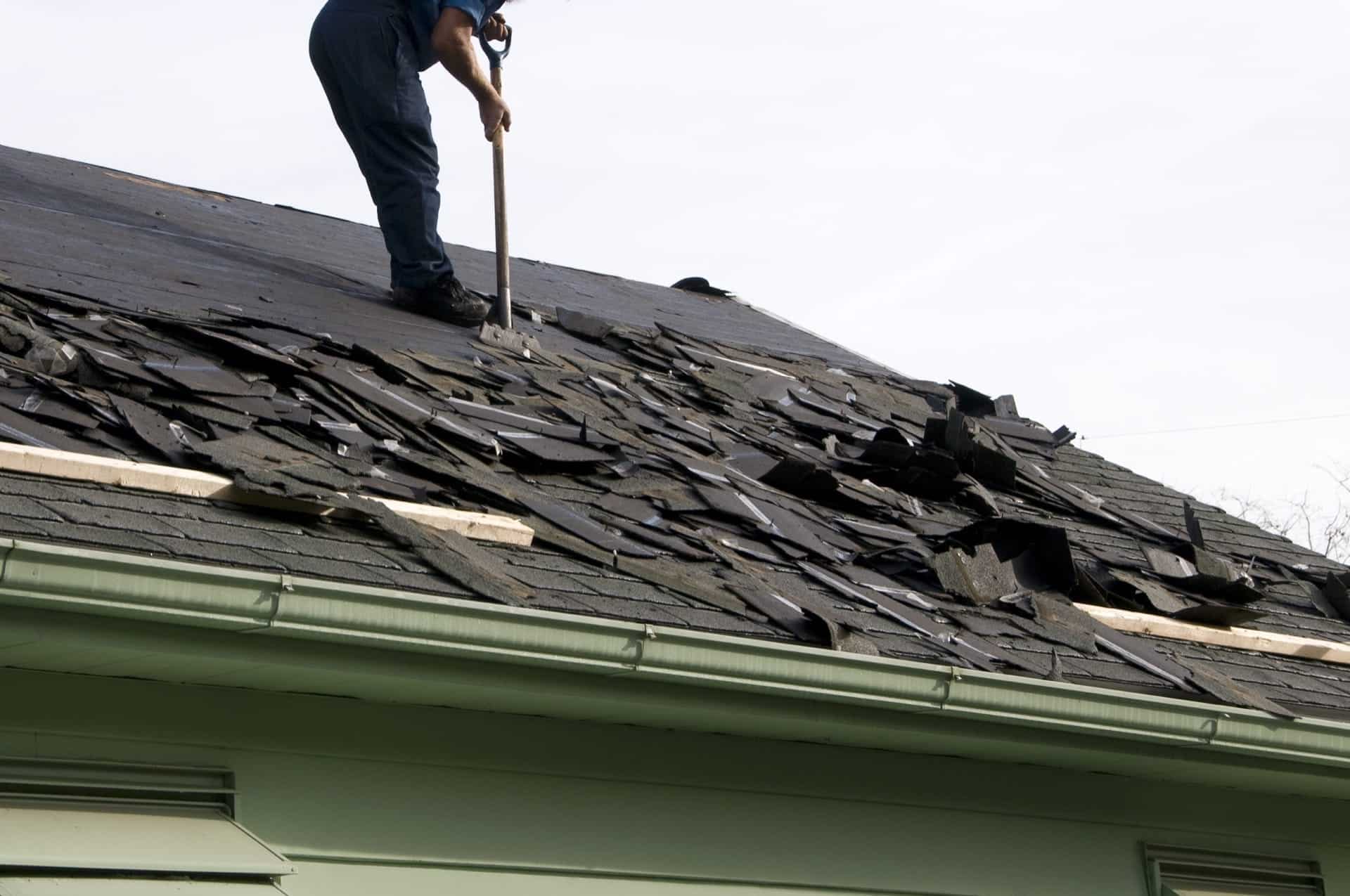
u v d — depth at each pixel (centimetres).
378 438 1324
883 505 1666
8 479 990
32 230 1673
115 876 890
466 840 1069
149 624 898
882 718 1203
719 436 1717
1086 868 1394
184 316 1461
